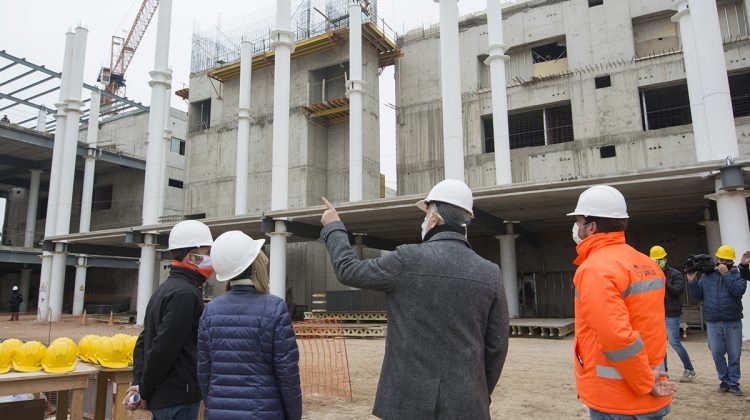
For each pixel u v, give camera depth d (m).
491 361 2.47
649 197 15.62
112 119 41.06
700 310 16.80
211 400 2.73
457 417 2.21
